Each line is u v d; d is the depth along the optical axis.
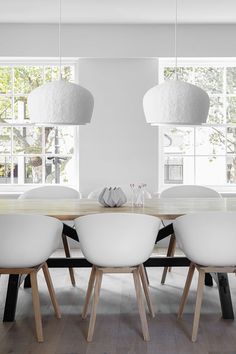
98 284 3.84
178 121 4.42
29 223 3.73
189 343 3.68
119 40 6.96
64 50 6.96
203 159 7.48
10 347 3.61
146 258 3.89
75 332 3.91
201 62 7.34
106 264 3.83
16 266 3.83
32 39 6.95
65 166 7.48
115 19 6.72
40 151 7.47
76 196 5.83
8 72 7.41
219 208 4.62
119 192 4.75
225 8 6.23
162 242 7.26
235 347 3.60
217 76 7.46
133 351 3.54
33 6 6.12
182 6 6.13
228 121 7.47
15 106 7.45
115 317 4.26
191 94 4.40
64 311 4.42
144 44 6.96
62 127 7.47
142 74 7.10
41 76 7.42
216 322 4.12
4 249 3.78
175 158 7.49
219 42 6.98
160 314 4.34
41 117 4.45
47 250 3.88
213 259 3.82
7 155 7.45
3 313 4.38
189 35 6.96
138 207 4.71
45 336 3.82
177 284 5.30
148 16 6.57
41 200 5.39
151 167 7.16
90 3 6.00
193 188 5.91
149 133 7.15
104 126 7.15
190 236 3.85
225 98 7.45
